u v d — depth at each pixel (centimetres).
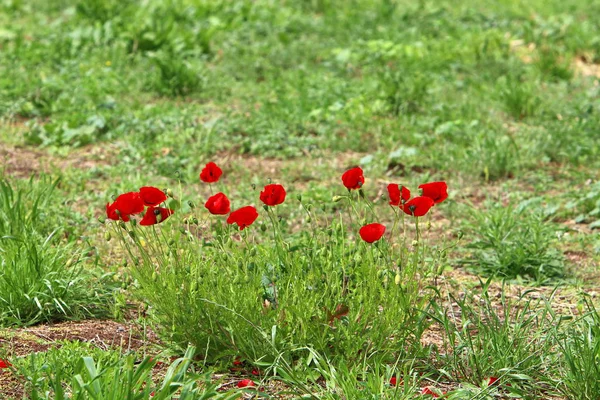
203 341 526
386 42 1577
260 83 1384
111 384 428
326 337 524
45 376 487
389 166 1048
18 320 581
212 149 1062
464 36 1688
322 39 1700
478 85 1351
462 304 543
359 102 1227
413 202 507
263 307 524
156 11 1783
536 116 1220
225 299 517
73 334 568
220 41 1656
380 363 502
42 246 658
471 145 1077
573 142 1085
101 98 1230
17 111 1186
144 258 534
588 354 496
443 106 1214
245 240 529
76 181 944
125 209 511
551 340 541
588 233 849
